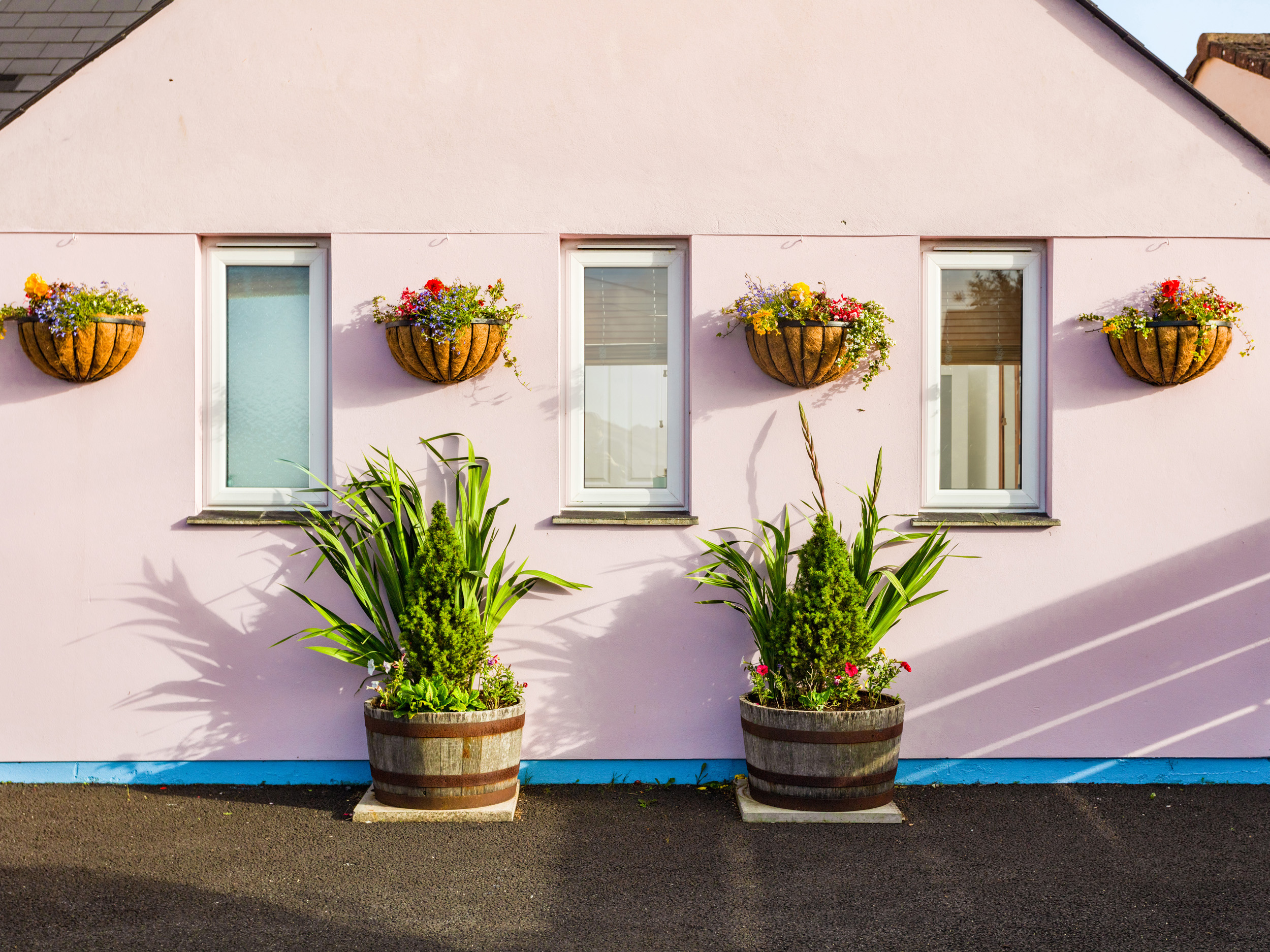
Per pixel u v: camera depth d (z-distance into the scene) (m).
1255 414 5.04
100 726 4.90
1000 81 5.02
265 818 4.41
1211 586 5.04
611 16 4.98
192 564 4.92
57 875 3.77
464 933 3.32
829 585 4.44
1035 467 5.15
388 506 4.91
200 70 4.94
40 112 4.90
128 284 4.92
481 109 4.98
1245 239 5.04
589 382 5.14
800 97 5.02
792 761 4.38
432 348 4.64
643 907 3.53
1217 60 7.25
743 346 4.99
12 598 4.88
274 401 5.09
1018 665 5.02
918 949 3.23
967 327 5.18
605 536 4.96
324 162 4.95
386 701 4.51
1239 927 3.38
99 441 4.91
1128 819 4.47
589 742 4.95
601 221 4.98
